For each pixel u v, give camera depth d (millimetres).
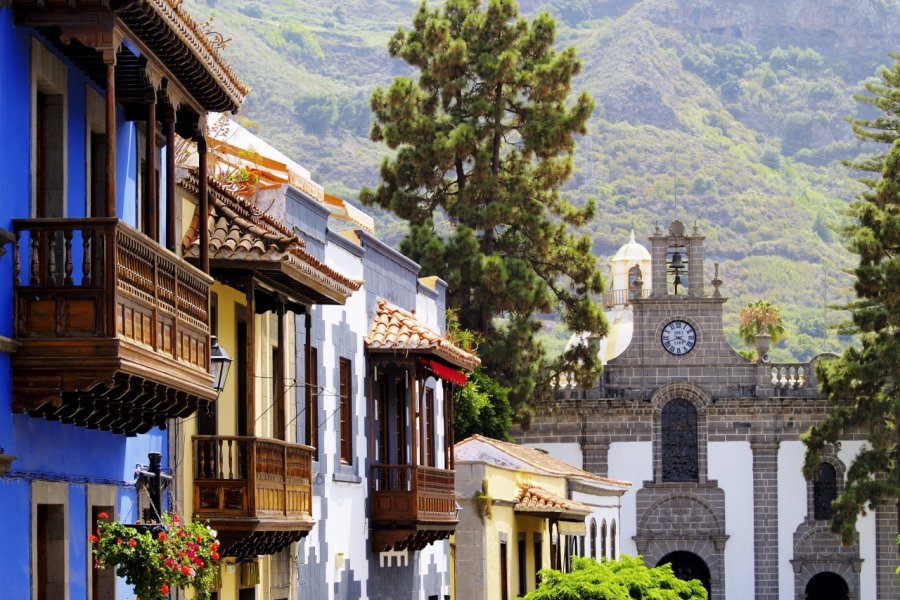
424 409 77750
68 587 37938
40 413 35375
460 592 81375
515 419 139500
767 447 164000
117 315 34156
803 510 163250
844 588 164500
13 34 34906
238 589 51531
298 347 59406
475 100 142500
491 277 136750
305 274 50719
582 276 144125
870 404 152250
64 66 38094
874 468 153125
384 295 73125
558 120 142125
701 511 163750
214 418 49938
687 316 166125
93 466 39938
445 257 138250
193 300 40344
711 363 165250
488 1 145250
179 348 38844
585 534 112188
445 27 144375
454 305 137500
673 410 165250
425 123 142000
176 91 41781
